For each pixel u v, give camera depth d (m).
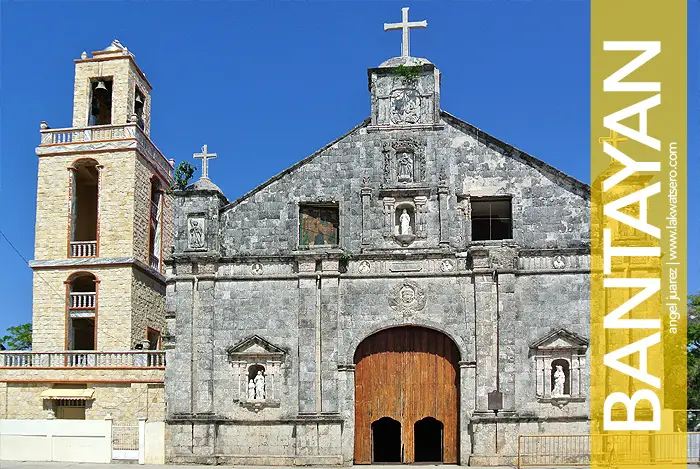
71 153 50.03
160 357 44.44
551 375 39.28
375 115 42.09
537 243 40.06
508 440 38.53
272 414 39.94
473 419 38.81
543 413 38.72
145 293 50.25
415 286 40.47
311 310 40.38
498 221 47.69
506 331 39.25
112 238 48.66
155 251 53.00
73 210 49.84
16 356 45.31
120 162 49.50
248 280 41.16
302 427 39.44
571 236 39.97
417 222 41.00
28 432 40.62
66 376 44.19
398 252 40.69
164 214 54.50
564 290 39.56
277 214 41.75
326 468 38.78
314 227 42.00
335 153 42.00
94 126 50.25
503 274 39.69
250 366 40.69
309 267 40.75
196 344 40.72
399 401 40.22
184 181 43.28
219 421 39.97
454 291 40.25
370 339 40.81
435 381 40.19
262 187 42.03
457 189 41.06
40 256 49.09
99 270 48.31
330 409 39.56
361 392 40.44
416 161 41.56
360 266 40.91
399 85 42.31
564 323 39.34
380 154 41.78
